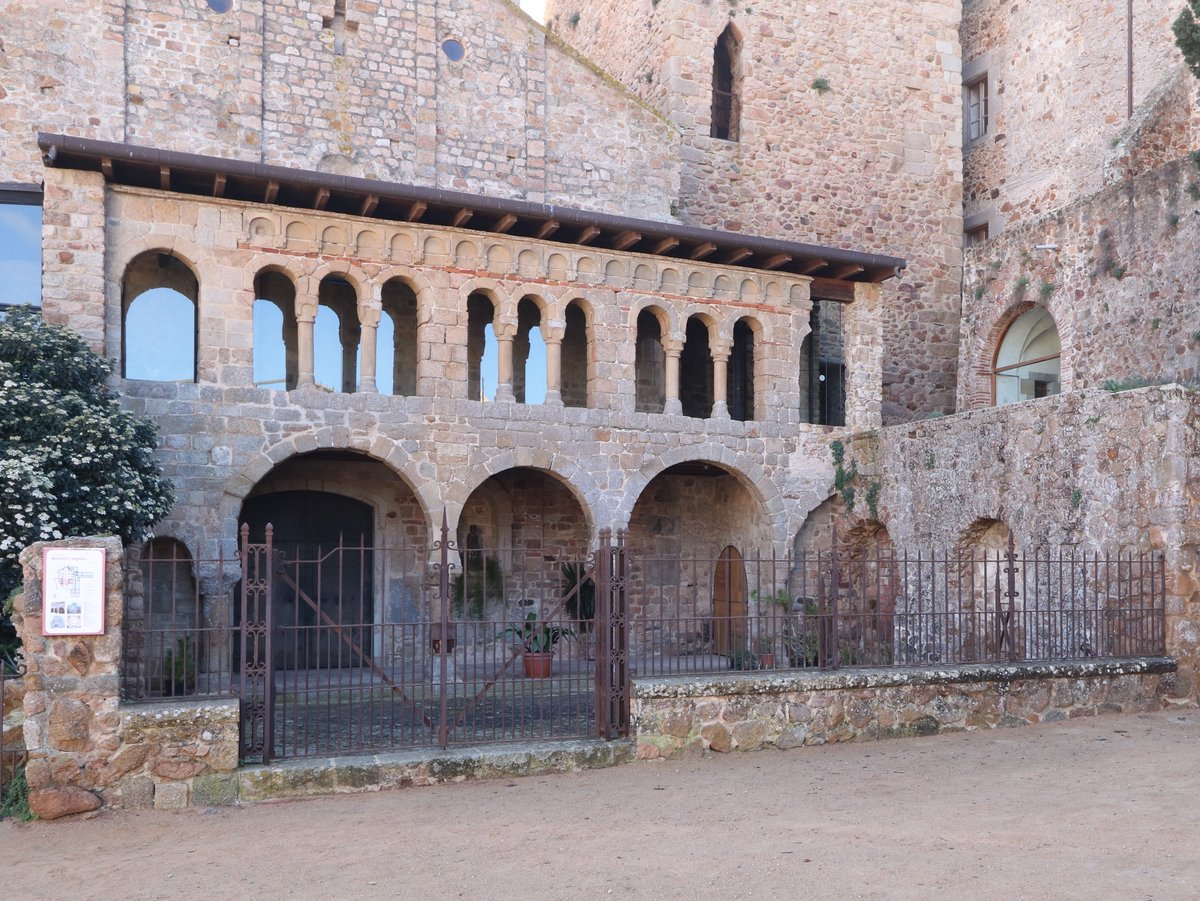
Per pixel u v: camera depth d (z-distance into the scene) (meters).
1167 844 6.45
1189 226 14.81
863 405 17.34
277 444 13.69
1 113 15.01
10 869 6.91
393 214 14.41
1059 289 17.14
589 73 18.89
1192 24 15.35
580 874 6.38
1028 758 9.28
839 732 10.15
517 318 16.48
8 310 12.15
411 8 17.48
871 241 21.78
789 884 6.00
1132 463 12.30
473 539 17.55
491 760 9.03
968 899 5.61
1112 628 11.94
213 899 6.19
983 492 14.50
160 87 15.86
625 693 9.74
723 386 16.45
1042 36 22.55
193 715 8.34
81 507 10.51
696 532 19.03
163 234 13.33
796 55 21.34
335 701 12.82
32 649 8.05
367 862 6.79
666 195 19.30
